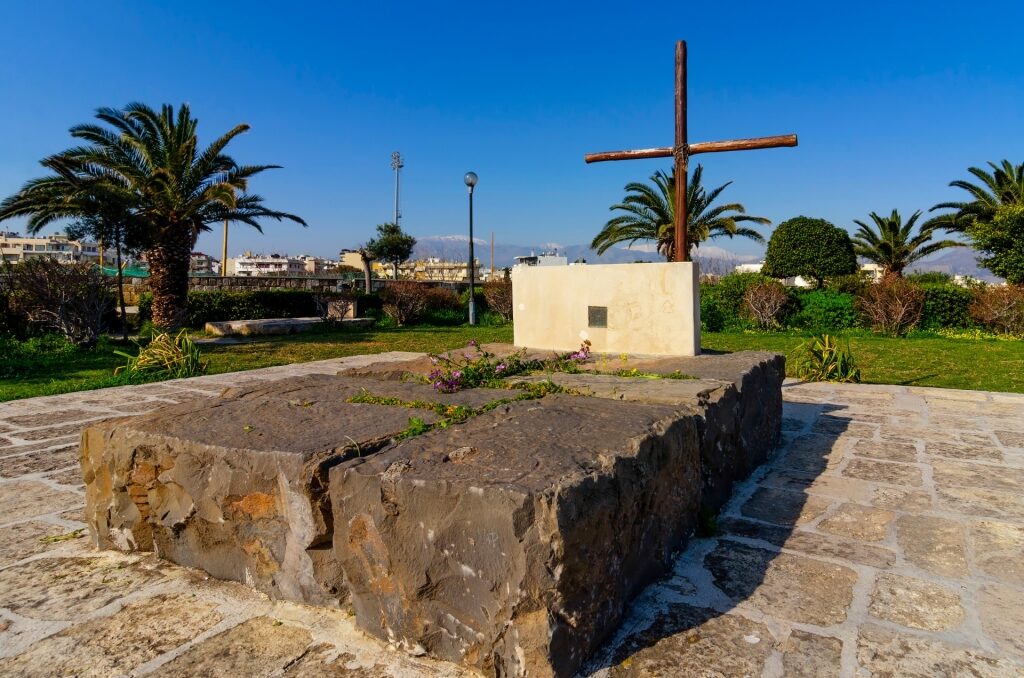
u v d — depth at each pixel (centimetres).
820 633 196
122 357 1080
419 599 183
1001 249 1611
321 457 207
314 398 305
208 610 213
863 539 270
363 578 194
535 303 571
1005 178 1928
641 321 519
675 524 250
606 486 190
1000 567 241
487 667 175
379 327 1861
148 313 1608
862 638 193
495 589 171
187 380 783
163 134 1325
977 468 372
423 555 182
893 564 245
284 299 1919
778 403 439
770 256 2089
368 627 196
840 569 241
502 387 347
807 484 349
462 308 2122
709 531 275
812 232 2008
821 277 1994
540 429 236
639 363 448
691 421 269
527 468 188
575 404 288
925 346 1214
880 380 780
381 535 188
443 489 178
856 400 601
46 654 189
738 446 348
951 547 260
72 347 1133
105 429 260
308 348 1229
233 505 224
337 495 197
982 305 1434
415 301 1920
